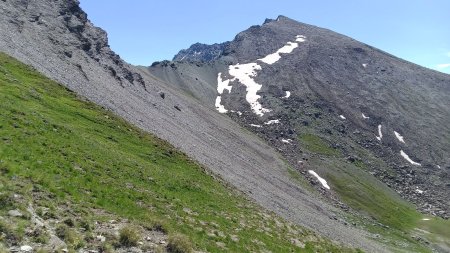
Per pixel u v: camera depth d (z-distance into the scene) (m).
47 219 20.78
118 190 32.28
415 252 92.06
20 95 49.94
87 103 64.31
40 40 87.44
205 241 29.72
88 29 116.00
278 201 71.31
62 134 40.47
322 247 47.25
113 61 110.88
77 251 18.69
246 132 168.50
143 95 102.19
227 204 46.62
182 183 45.78
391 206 144.00
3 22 83.81
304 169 151.25
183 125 96.69
